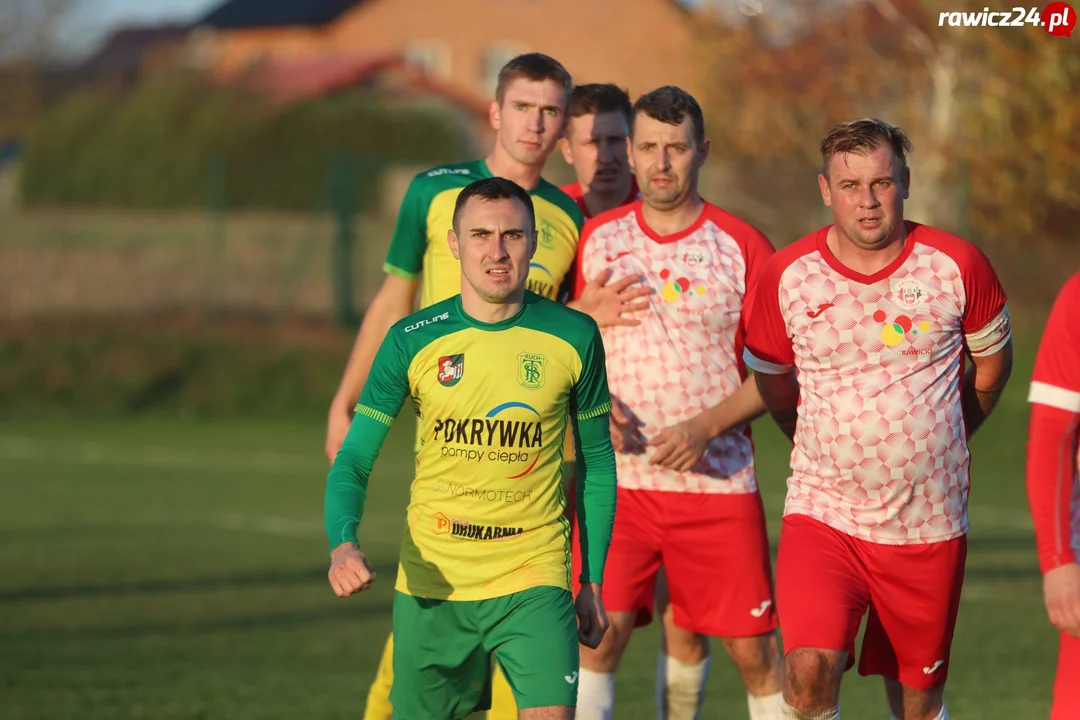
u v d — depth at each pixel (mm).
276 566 27078
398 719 11664
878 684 17922
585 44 119000
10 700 16703
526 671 10742
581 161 15383
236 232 62906
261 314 62406
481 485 10984
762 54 56531
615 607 13742
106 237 63562
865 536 11531
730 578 13641
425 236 14203
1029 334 45906
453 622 11164
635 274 13969
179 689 17312
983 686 16922
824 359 11492
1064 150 40125
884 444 11336
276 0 135500
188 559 27828
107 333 61188
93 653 19500
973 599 22672
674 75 73000
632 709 16375
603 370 11297
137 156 85250
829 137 11078
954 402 11445
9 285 62188
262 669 18531
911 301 11234
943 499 11445
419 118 89125
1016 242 45375
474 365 10945
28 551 28719
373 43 130000
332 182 62188
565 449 13789
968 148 43750
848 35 53375
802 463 11922
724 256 13836
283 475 41625
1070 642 9992
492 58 126938
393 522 32469
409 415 54031
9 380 58594
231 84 87875
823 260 11484
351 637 20766
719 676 18453
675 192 13633
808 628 11086
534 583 10961
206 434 52594
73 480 40469
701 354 13805
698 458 13219
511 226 10750
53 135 89625
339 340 61031
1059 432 9492
